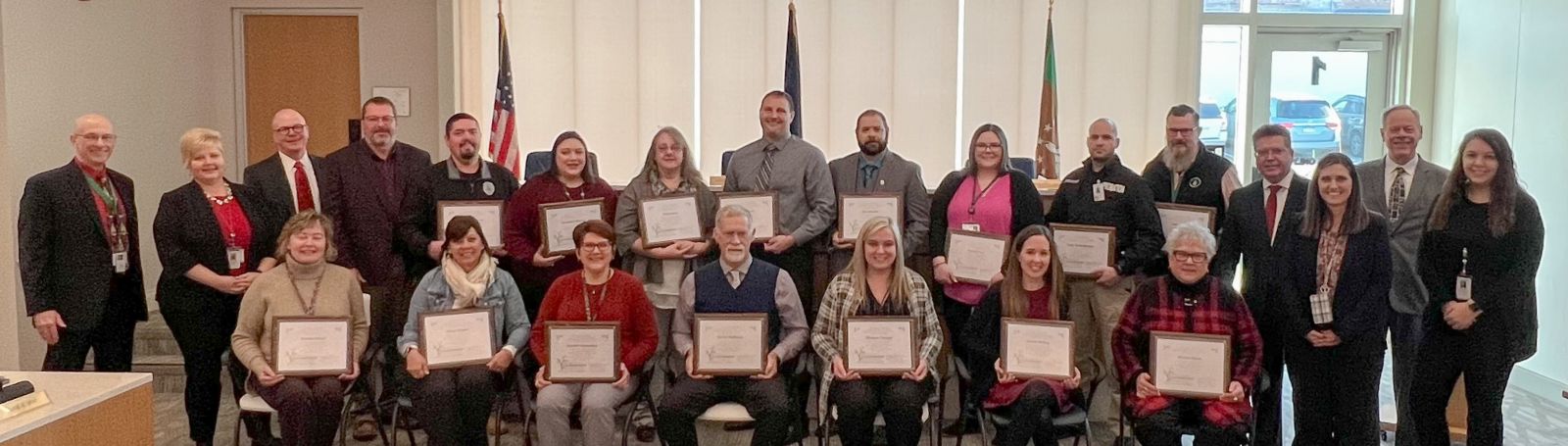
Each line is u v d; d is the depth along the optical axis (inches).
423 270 182.9
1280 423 166.1
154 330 227.6
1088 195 176.9
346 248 180.4
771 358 155.7
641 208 172.9
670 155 175.8
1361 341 151.6
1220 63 275.6
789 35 251.8
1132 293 158.6
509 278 167.2
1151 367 149.9
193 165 166.7
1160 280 156.3
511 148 247.4
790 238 173.5
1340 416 155.1
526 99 271.1
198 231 165.0
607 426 151.3
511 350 159.2
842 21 271.0
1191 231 151.6
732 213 159.3
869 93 273.0
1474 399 154.8
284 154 181.2
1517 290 150.9
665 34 271.7
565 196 177.6
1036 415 148.5
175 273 165.2
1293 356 157.1
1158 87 272.1
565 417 152.3
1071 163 274.2
